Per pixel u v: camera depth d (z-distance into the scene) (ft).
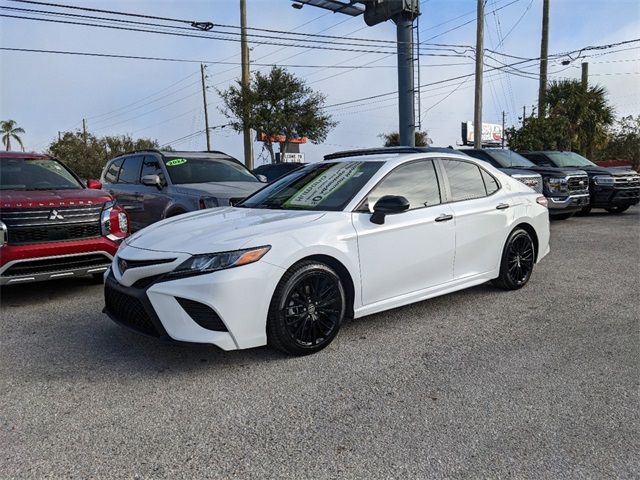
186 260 11.83
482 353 13.15
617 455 8.68
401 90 60.85
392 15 58.90
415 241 14.98
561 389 11.08
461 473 8.24
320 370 12.19
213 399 10.82
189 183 26.43
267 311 12.16
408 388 11.22
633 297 18.06
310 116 82.53
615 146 106.42
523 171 35.86
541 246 19.84
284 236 12.50
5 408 10.57
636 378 11.57
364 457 8.71
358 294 13.83
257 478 8.19
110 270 13.66
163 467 8.52
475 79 66.44
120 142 163.22
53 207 18.26
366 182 14.73
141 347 13.84
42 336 14.93
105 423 9.93
